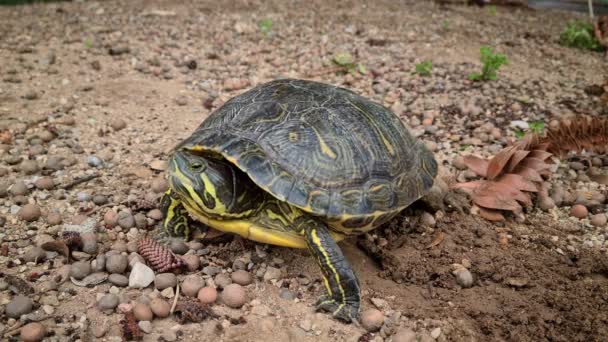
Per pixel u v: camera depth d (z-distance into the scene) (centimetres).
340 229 38
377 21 104
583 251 44
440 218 46
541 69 81
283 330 35
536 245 44
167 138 57
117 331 34
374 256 42
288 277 40
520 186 47
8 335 33
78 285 37
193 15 103
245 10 108
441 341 35
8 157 50
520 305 38
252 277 39
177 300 36
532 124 61
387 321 36
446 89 71
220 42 87
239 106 40
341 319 36
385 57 82
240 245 42
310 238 36
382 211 38
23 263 39
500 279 40
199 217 39
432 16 111
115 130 58
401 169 41
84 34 87
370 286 39
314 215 37
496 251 43
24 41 81
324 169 37
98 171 50
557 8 127
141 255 40
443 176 52
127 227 43
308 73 76
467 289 40
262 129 38
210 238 42
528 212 49
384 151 40
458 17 111
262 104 40
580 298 39
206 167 37
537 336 36
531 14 118
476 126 62
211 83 71
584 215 48
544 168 49
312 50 85
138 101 64
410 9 117
